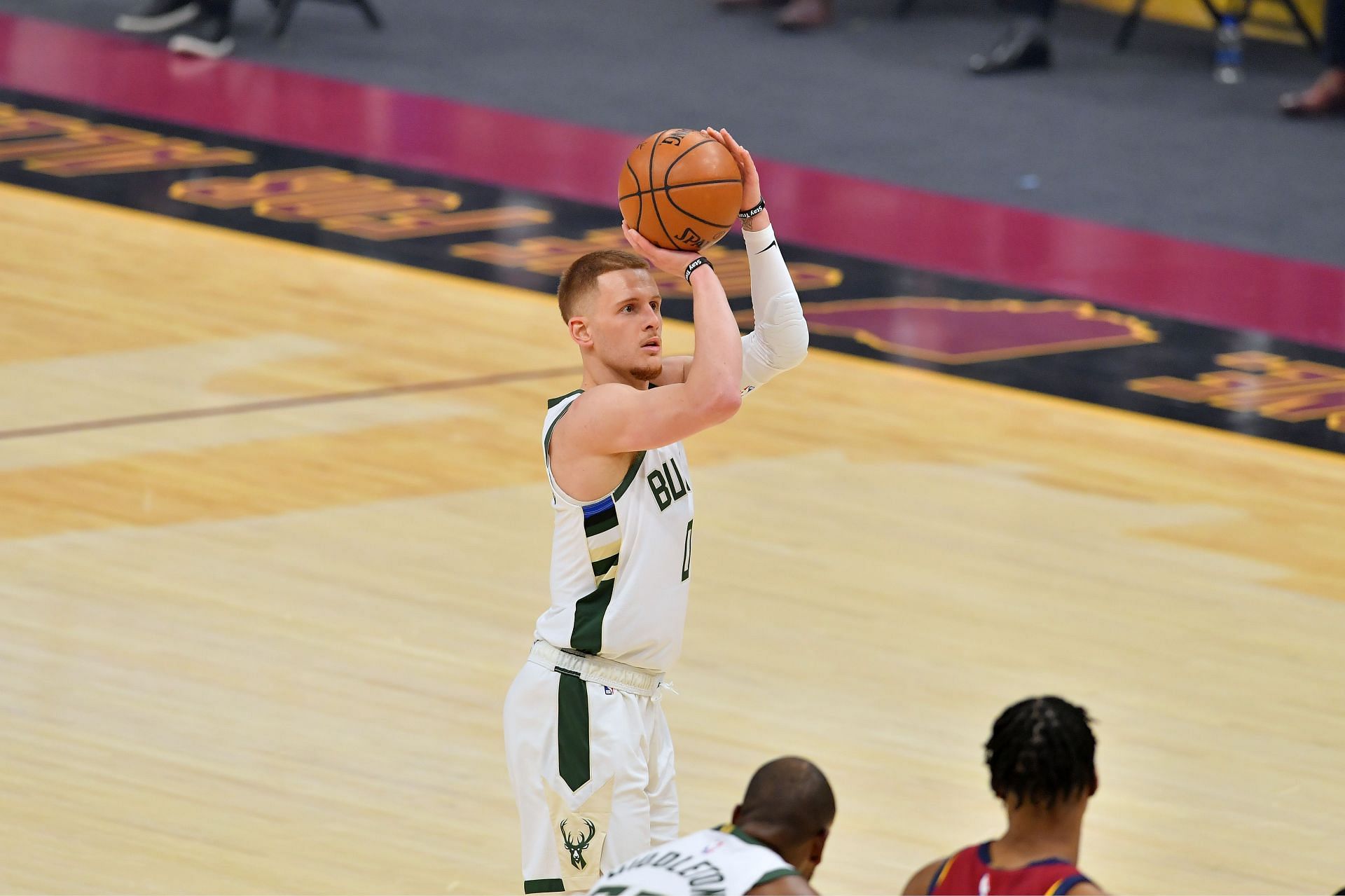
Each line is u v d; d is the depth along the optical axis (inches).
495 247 1256.2
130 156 1401.3
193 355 1027.3
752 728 657.6
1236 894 569.6
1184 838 601.3
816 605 764.6
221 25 1704.0
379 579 763.4
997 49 1784.0
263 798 594.9
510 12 1939.0
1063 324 1175.6
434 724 650.2
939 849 584.1
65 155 1392.7
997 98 1701.5
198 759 613.9
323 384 995.3
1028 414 1016.9
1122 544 851.4
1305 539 869.8
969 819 603.5
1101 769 642.8
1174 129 1635.1
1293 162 1563.7
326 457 895.1
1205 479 938.7
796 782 359.3
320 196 1342.3
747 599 765.9
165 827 572.7
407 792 605.0
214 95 1577.3
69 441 896.3
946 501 889.5
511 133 1533.0
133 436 908.0
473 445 924.6
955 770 635.5
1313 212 1443.2
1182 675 721.0
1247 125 1656.0
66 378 980.6
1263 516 895.7
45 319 1066.1
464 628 725.3
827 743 650.2
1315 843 602.9
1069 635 751.1
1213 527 877.8
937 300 1211.2
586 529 455.5
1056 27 1956.2
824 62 1796.3
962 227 1366.9
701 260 452.4
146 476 858.1
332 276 1176.8
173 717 640.4
